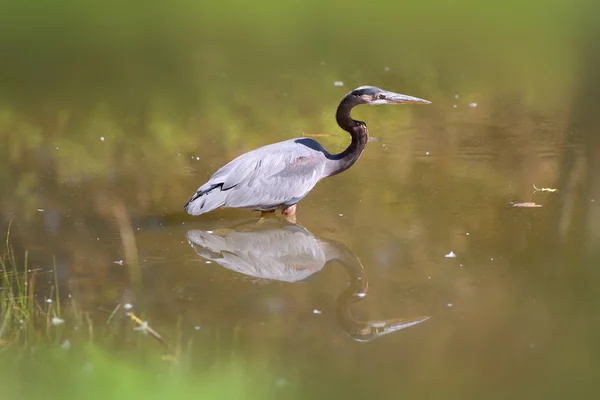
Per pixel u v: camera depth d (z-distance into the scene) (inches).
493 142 597.6
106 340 319.3
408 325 334.3
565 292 359.3
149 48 1043.3
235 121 674.2
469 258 396.8
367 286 370.6
